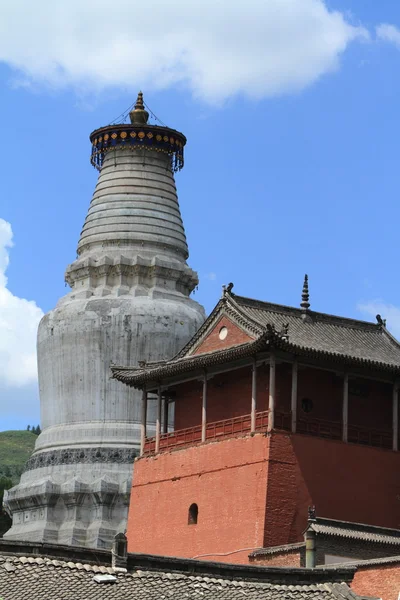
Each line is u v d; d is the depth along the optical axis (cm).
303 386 9175
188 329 12450
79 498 11694
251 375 9206
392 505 9156
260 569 6078
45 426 12506
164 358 12275
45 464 12112
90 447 12019
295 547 8212
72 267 12850
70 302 12569
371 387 9500
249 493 8794
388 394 9569
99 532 11462
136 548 9544
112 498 11644
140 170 13050
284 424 8919
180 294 12812
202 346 9569
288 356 8950
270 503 8669
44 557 5747
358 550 8319
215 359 9119
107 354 12256
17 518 12044
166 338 12312
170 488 9438
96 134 13150
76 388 12300
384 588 7394
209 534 8994
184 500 9281
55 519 11762
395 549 8462
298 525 8712
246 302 9469
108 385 12212
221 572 6028
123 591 5694
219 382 9438
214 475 9112
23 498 11931
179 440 9538
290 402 9062
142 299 12469
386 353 9550
